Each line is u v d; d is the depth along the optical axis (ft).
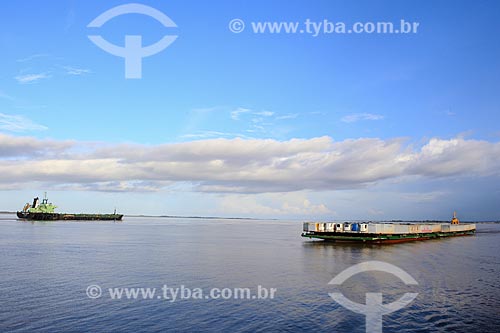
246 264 169.17
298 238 363.15
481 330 81.97
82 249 230.68
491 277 138.41
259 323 85.51
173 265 164.86
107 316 89.71
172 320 87.25
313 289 117.70
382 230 286.05
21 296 107.55
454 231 412.36
